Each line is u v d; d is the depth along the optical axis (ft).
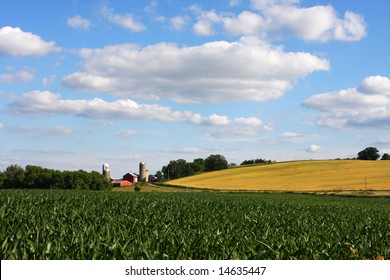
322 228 48.08
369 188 296.10
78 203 68.74
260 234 37.45
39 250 24.84
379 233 45.44
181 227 39.99
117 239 27.55
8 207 51.13
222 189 335.06
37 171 350.43
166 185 401.29
